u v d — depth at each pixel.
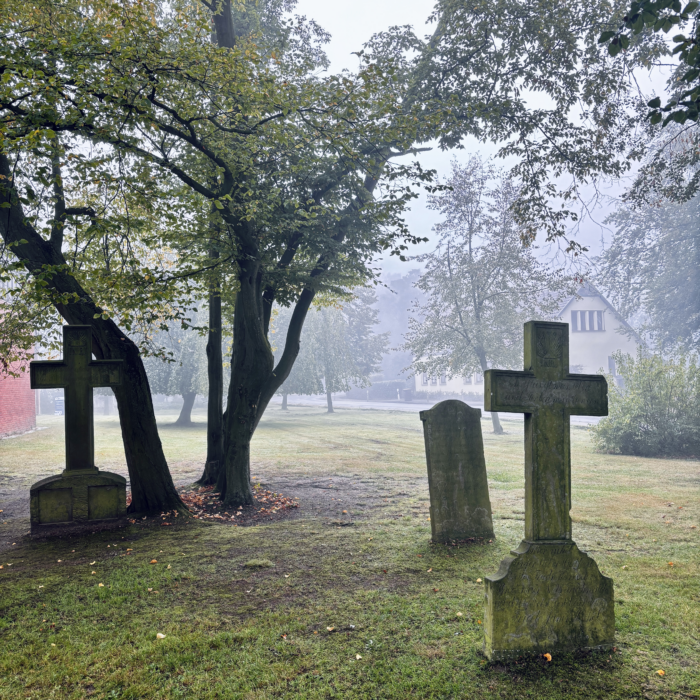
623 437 16.08
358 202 10.70
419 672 3.59
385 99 8.91
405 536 7.27
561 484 3.95
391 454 17.42
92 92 7.01
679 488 10.41
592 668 3.61
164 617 4.62
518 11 11.04
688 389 16.02
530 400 3.94
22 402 24.88
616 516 8.07
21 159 8.22
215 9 10.36
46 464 15.21
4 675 3.67
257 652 3.93
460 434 7.05
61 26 8.02
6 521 8.80
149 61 7.27
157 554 6.60
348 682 3.50
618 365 17.06
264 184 9.73
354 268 11.23
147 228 9.18
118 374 8.43
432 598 4.92
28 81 6.53
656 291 30.33
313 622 4.45
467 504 7.03
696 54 4.32
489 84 11.78
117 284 8.27
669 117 4.64
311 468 14.41
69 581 5.62
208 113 8.59
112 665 3.77
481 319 24.55
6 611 4.82
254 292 10.05
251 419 10.24
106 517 8.36
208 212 9.55
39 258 8.57
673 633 4.13
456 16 11.17
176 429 27.67
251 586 5.38
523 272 24.38
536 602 3.78
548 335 4.05
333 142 8.55
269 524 8.34
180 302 9.30
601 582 3.91
